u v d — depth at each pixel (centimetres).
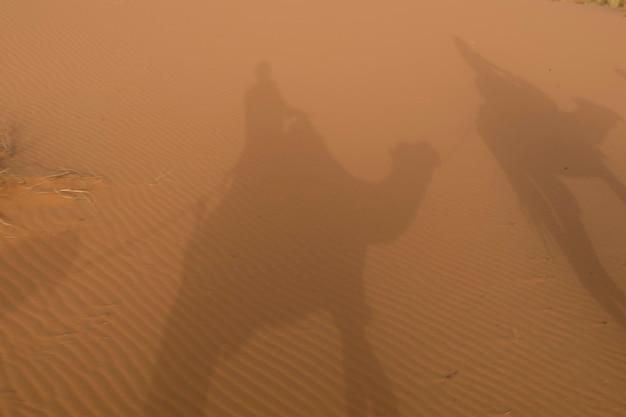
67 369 532
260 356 567
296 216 794
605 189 937
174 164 886
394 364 573
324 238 755
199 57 1251
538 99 1251
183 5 1497
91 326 583
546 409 535
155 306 615
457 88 1260
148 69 1177
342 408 522
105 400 507
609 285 709
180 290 641
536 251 766
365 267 709
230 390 528
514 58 1448
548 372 576
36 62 1146
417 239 772
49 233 705
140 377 532
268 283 666
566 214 856
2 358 537
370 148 995
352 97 1167
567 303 673
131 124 983
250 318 612
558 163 1003
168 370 542
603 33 1689
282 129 1021
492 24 1642
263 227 764
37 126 942
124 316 599
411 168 945
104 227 730
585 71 1423
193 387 527
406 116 1120
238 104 1090
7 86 1053
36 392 507
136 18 1394
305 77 1226
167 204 791
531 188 918
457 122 1118
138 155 898
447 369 572
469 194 887
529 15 1759
